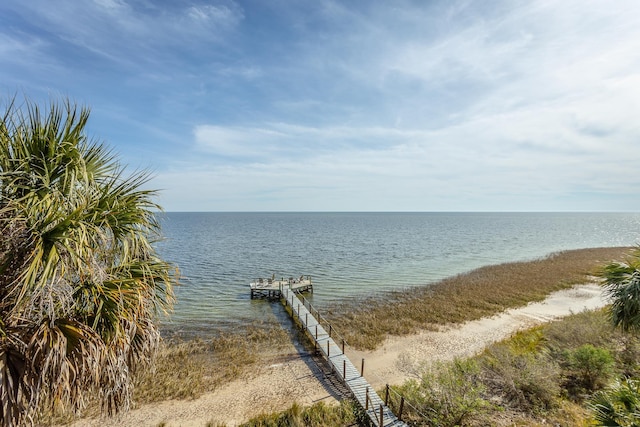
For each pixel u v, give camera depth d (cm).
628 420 598
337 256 4991
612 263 951
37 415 396
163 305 507
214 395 1257
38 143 407
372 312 2297
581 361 1113
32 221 375
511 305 2431
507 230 10738
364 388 1235
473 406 926
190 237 7900
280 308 2442
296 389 1300
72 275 407
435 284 3150
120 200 449
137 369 499
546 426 907
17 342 366
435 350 1669
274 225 13300
